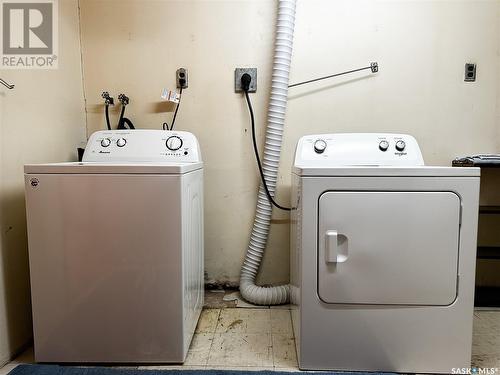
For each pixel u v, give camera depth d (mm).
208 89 1722
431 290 1056
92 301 1116
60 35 1538
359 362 1096
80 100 1716
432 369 1082
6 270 1188
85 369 1111
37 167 1084
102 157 1438
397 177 1038
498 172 1680
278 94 1603
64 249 1102
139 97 1737
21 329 1260
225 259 1785
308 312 1092
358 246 1060
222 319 1488
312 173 1053
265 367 1136
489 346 1235
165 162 1425
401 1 1651
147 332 1123
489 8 1631
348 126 1702
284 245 1759
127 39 1717
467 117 1676
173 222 1085
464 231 1039
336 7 1667
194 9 1693
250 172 1746
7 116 1210
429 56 1663
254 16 1682
